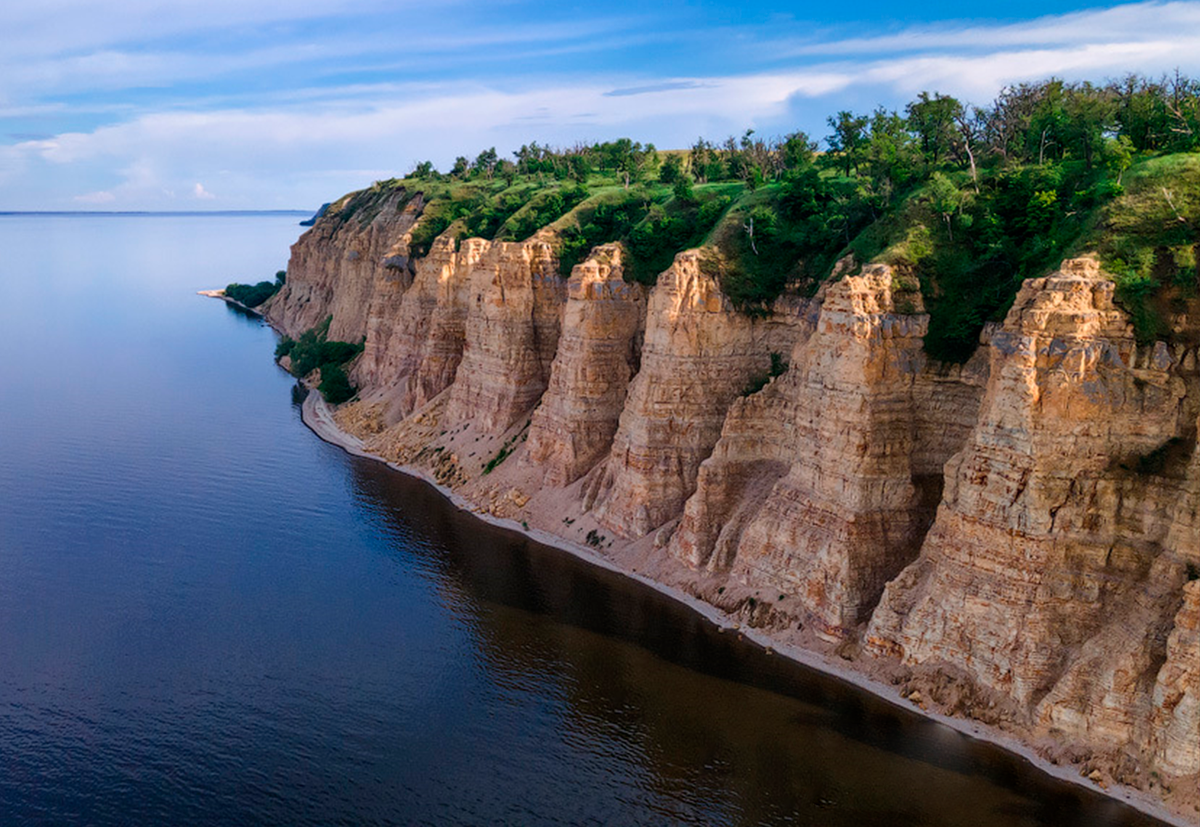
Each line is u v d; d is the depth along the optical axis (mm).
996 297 65375
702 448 82500
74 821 48781
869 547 64750
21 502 97562
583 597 75312
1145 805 46969
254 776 52625
